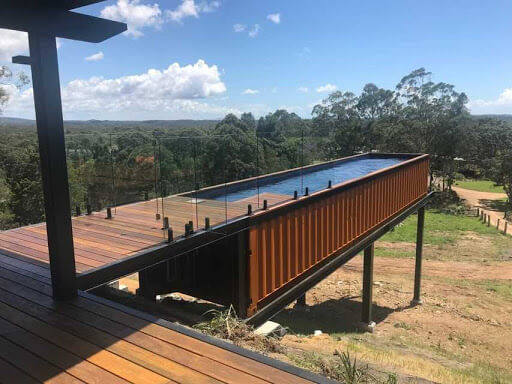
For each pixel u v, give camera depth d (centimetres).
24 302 371
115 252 484
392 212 1236
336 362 512
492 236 2233
